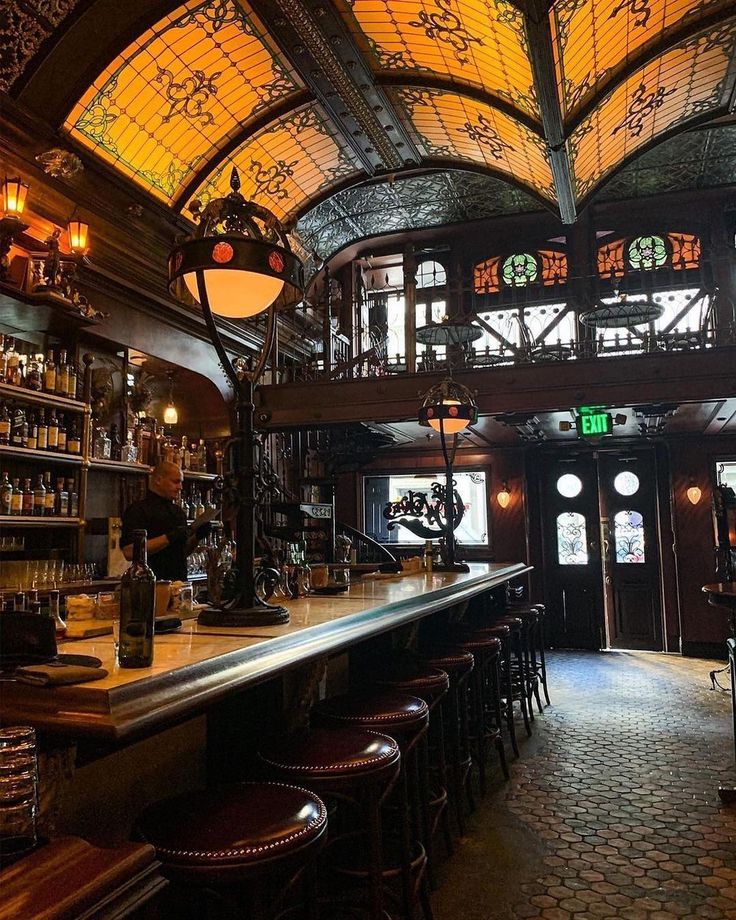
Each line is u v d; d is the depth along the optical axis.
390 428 7.62
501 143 6.05
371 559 9.23
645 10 4.11
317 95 5.67
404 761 2.33
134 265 5.57
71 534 4.95
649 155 7.55
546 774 4.08
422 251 9.41
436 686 2.89
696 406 6.71
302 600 2.86
